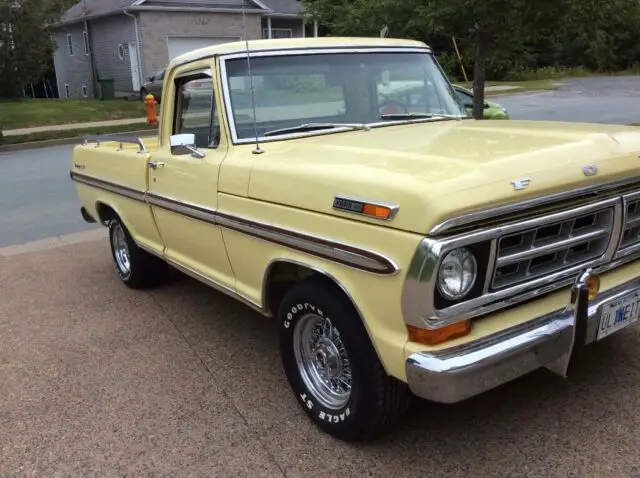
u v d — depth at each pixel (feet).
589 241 9.87
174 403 12.29
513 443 10.28
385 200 8.64
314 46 13.60
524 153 9.48
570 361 9.46
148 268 18.33
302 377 11.26
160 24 91.09
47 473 10.38
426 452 10.23
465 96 35.88
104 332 15.92
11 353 14.99
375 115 14.05
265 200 10.98
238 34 96.68
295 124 13.10
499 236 8.52
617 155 10.05
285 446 10.71
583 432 10.41
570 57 150.51
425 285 8.13
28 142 58.18
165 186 14.53
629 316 10.41
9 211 30.60
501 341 8.72
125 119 72.64
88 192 19.69
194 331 15.69
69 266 21.80
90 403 12.48
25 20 93.25
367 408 9.84
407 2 27.58
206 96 13.12
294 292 10.69
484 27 27.14
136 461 10.55
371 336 9.15
